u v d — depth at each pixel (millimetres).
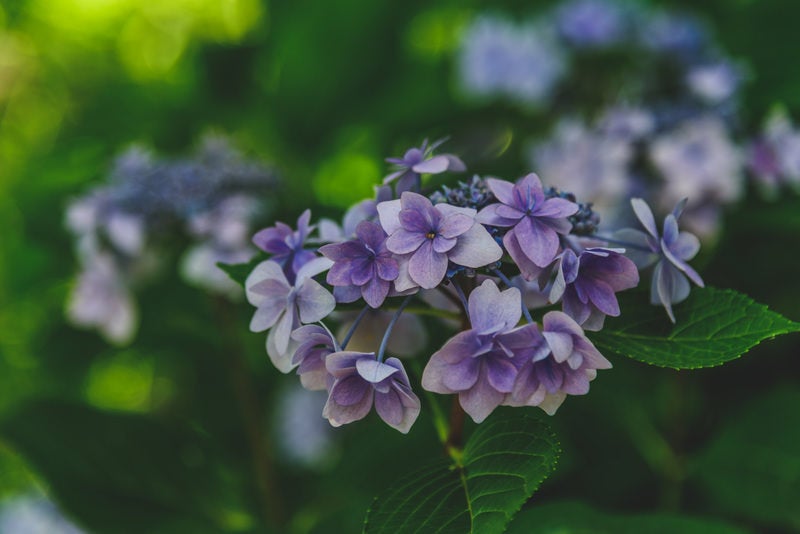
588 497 814
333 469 848
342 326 578
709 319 528
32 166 1100
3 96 1351
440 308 569
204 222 750
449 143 1106
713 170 767
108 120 1204
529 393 491
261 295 523
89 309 834
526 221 499
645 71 975
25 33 1359
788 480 771
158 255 812
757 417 794
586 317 503
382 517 506
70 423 787
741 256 849
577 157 827
